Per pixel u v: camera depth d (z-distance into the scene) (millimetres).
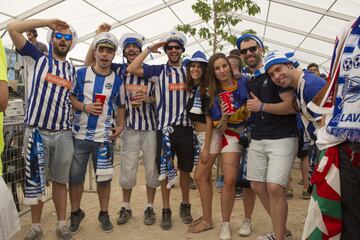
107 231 3619
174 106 3646
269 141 2875
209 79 3309
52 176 3348
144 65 3705
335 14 7734
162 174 3619
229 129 3320
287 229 3377
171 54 3688
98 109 3381
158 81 3688
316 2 7449
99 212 3871
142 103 3719
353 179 1781
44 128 3201
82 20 8000
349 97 1689
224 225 3398
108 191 3656
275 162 2822
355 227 1798
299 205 4453
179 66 3762
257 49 3143
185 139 3648
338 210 1828
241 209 4305
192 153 3684
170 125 3633
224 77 3229
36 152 3139
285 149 2824
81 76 3482
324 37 9477
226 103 3145
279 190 2811
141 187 5410
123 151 3828
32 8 6719
